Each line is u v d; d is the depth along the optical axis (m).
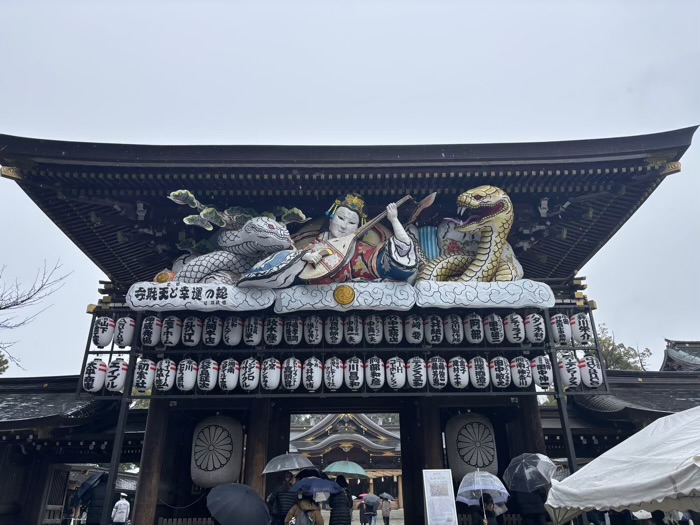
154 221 12.64
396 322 11.12
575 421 14.73
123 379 10.84
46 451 14.45
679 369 25.23
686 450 5.44
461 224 11.86
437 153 11.57
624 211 12.98
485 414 13.85
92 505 13.83
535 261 14.62
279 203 12.66
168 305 10.35
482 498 8.95
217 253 11.46
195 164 11.42
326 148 11.53
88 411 14.25
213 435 12.27
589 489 5.83
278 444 13.17
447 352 12.58
